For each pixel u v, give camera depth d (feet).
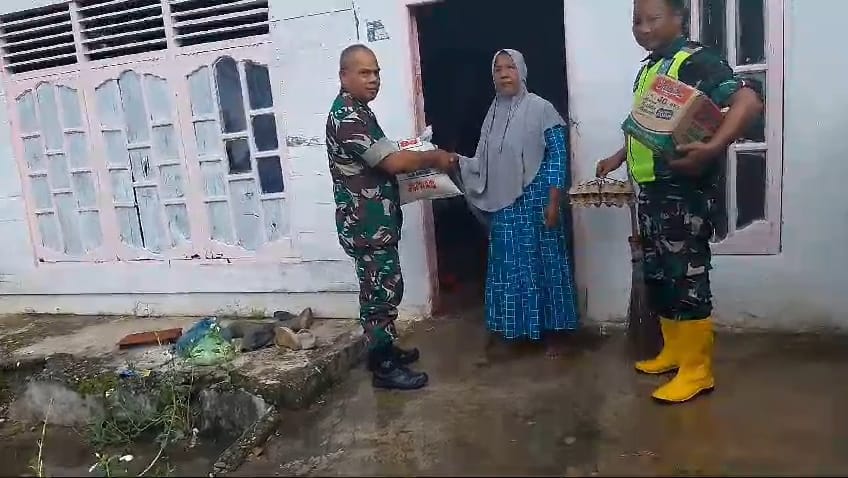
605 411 9.61
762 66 11.27
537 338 11.45
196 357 12.43
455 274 17.37
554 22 20.24
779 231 11.62
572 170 12.49
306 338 12.87
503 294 11.61
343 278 14.58
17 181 17.17
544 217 11.21
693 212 9.24
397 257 11.00
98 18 15.39
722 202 11.86
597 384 10.52
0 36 16.43
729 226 11.91
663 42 9.22
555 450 8.71
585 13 11.90
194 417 11.62
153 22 15.35
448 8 20.66
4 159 17.15
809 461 7.86
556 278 11.43
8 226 17.60
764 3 11.11
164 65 15.05
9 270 17.89
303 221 14.69
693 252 9.40
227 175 15.12
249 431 10.03
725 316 12.21
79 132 16.30
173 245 16.03
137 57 15.21
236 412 11.21
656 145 8.76
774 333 11.89
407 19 13.09
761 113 11.44
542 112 11.08
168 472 10.30
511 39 20.59
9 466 11.16
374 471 8.68
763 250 11.79
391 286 10.90
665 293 9.87
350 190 10.50
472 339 12.98
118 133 15.92
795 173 11.35
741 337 11.85
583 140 12.34
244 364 12.10
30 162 17.04
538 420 9.56
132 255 16.43
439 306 14.56
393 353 11.41
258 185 14.93
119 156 16.02
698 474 7.82
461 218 20.63
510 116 11.31
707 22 11.54
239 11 14.53
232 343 12.98
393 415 10.24
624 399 9.91
